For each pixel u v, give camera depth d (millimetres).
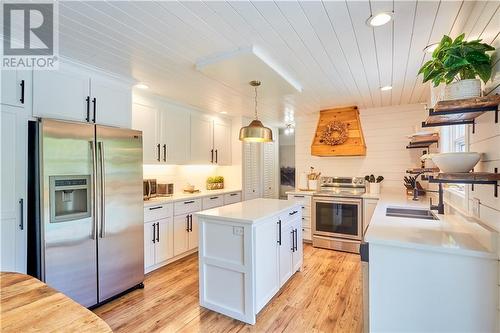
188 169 4504
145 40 2021
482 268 1324
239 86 3039
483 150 1505
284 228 2748
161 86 3102
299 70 2656
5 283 1169
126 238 2627
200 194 4066
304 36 1966
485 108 1336
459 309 1370
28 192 2070
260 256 2262
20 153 2035
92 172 2338
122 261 2588
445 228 1784
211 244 2334
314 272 3160
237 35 1947
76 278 2221
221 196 4410
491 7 1358
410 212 2617
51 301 1010
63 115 2312
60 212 2178
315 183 4539
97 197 2365
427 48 2150
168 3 1562
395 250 1492
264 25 1812
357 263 3457
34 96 2125
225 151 4879
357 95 3562
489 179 1269
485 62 1305
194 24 1799
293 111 4531
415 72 2703
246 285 2146
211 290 2340
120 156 2580
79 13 1661
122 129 2605
